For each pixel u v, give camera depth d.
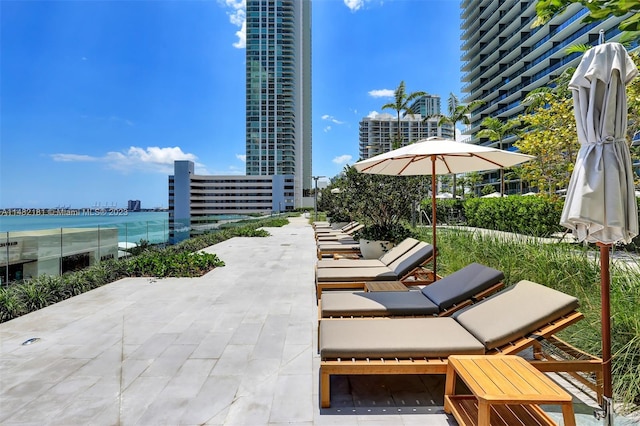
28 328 3.74
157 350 3.17
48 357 3.02
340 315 3.17
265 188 78.88
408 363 2.24
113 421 2.11
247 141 84.50
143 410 2.23
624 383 2.30
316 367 2.83
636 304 2.77
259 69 83.81
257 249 10.34
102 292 5.27
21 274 6.29
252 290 5.39
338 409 2.25
